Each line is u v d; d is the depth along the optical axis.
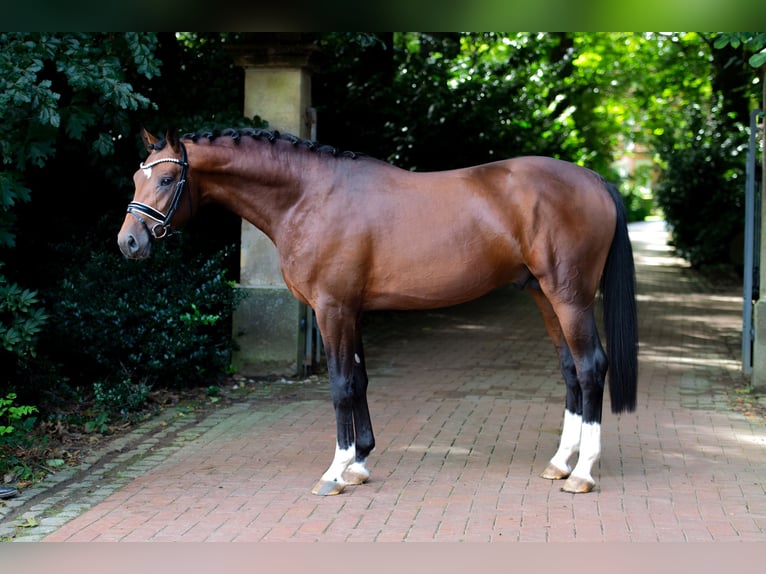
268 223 5.33
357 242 5.12
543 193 5.07
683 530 4.58
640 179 44.41
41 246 8.30
